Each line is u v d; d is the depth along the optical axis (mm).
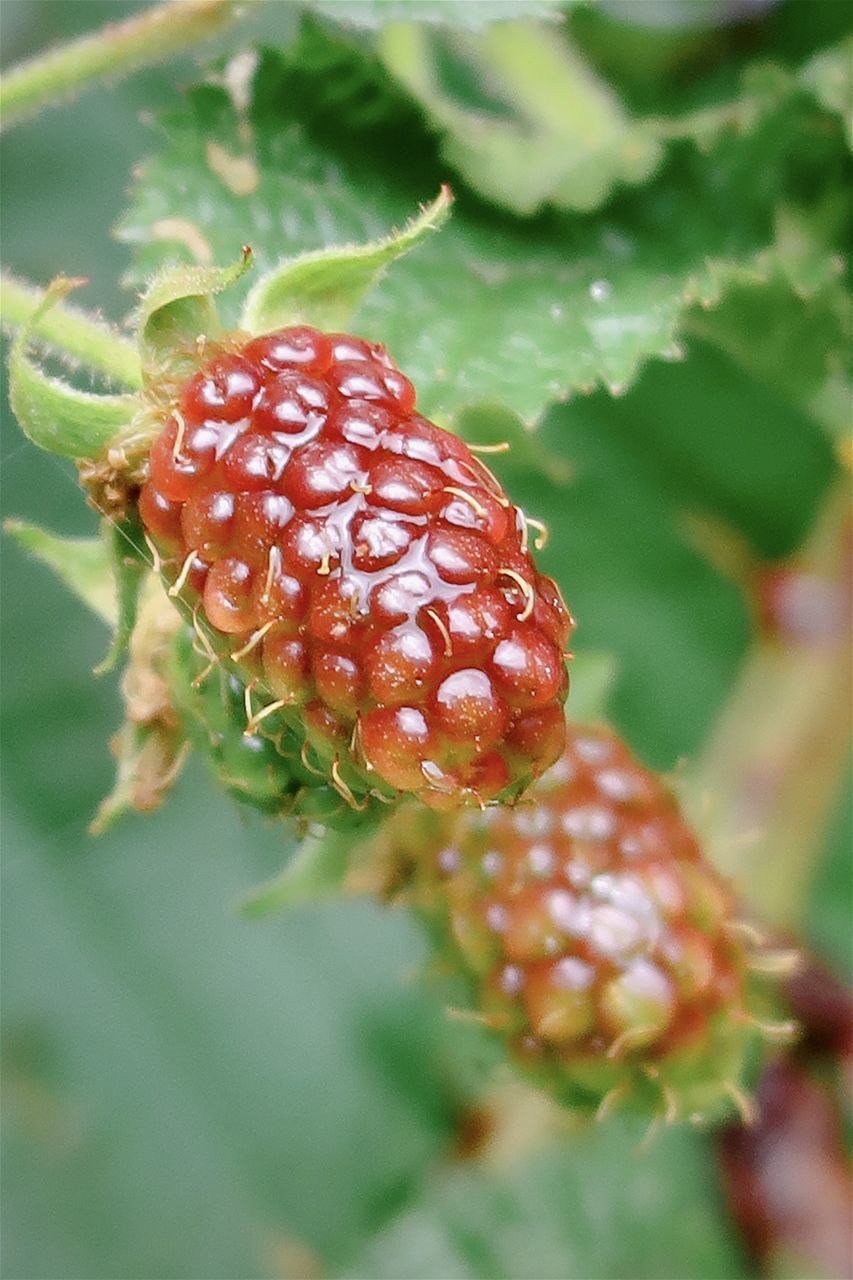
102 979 287
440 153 256
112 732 286
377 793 224
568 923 239
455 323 252
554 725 218
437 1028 286
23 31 285
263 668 223
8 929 286
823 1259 266
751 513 275
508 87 265
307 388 223
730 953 244
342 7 244
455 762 217
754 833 256
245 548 221
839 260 255
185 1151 287
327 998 288
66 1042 286
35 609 285
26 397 228
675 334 258
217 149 253
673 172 256
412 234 230
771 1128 267
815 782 267
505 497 224
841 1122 266
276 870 290
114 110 288
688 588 284
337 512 219
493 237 256
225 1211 285
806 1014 264
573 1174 279
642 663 283
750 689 271
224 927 289
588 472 279
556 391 249
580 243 256
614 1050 238
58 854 287
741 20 265
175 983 288
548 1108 279
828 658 269
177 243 251
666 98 267
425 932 246
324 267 231
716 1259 273
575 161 257
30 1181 284
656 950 238
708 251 255
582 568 283
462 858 241
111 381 232
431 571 217
